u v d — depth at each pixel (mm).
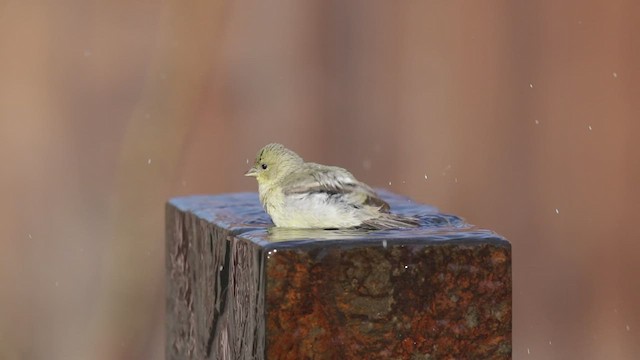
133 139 10609
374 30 14359
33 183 13734
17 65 13828
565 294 14133
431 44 14344
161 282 10758
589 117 14297
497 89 14297
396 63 14344
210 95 13828
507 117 14297
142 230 10320
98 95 13977
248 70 14039
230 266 6141
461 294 5449
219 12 12000
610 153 14266
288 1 14188
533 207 14258
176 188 13633
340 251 5332
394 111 14312
